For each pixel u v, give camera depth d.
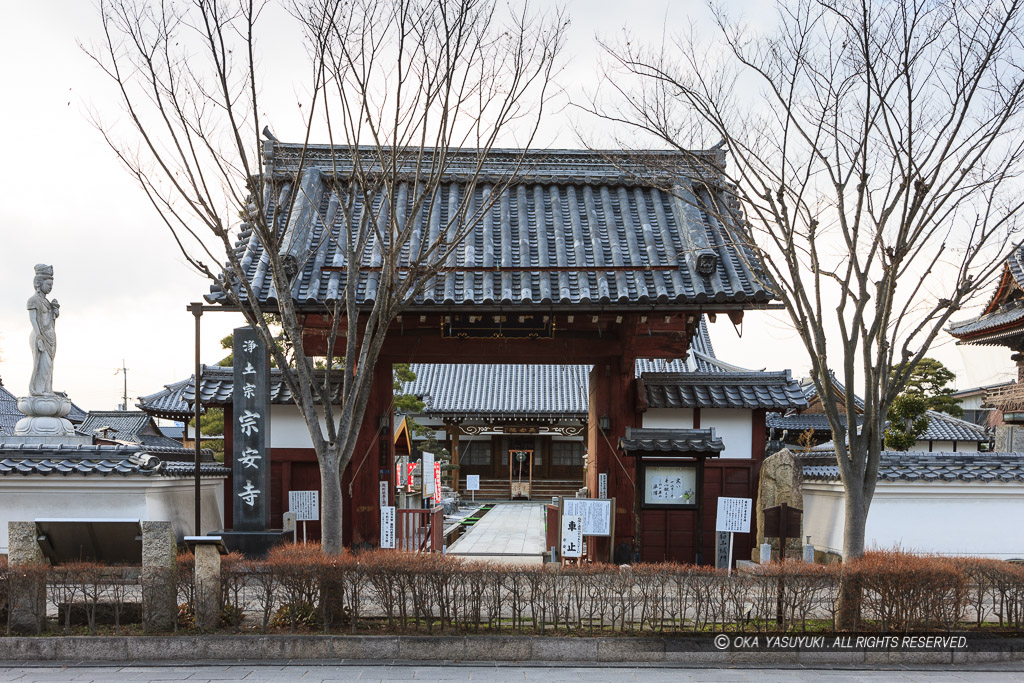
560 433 50.38
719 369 28.11
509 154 17.48
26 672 8.41
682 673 8.59
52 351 15.95
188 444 37.06
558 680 8.24
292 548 10.47
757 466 16.62
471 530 28.94
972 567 9.96
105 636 9.08
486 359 16.50
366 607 10.27
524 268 15.02
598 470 16.45
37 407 15.59
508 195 17.25
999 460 15.47
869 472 10.13
